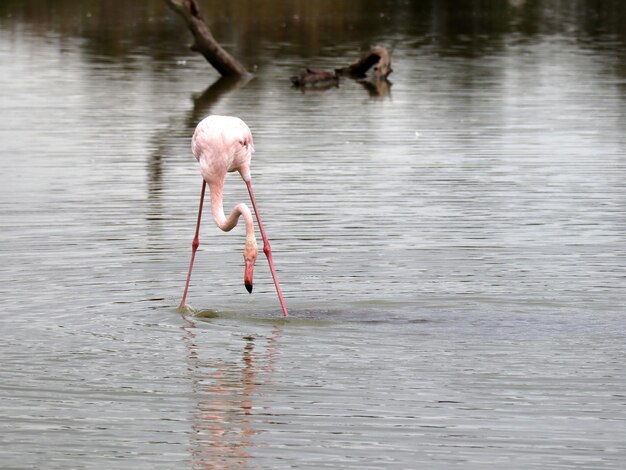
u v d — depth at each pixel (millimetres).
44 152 39125
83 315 21328
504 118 46344
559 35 80688
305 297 22531
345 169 35688
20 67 63250
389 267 24562
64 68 63219
